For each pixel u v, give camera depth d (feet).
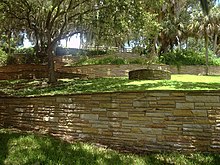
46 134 21.53
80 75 52.21
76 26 49.44
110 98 20.20
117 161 15.07
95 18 39.91
